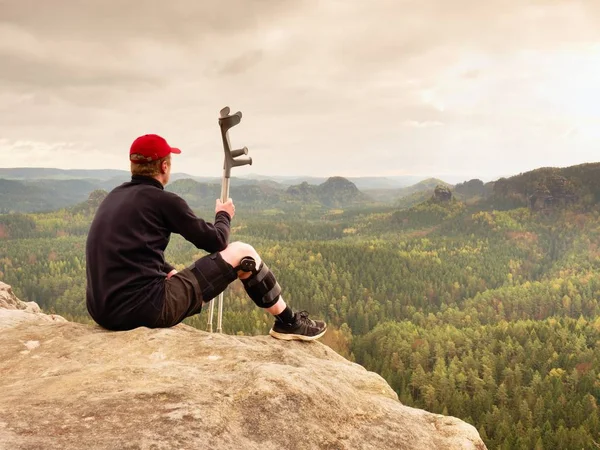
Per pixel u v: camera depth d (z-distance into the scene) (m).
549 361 138.38
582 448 83.88
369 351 164.38
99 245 4.05
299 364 4.07
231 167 4.77
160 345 3.92
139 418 2.33
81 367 3.51
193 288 4.28
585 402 109.06
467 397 116.00
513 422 98.81
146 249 4.07
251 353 3.97
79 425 2.21
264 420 2.69
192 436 2.22
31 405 2.47
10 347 3.97
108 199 4.19
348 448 2.81
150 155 4.11
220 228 4.43
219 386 2.98
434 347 153.12
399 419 3.44
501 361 137.25
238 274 4.49
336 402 3.17
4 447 1.89
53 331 4.31
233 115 4.68
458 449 3.33
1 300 10.27
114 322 4.18
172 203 4.12
